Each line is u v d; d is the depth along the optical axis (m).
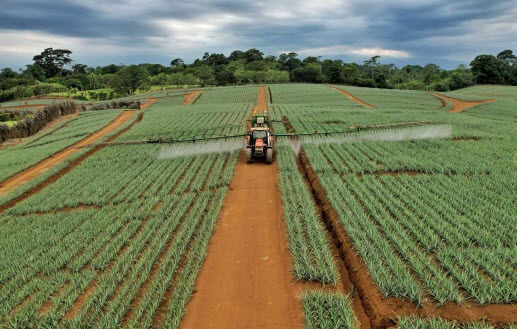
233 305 9.45
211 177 19.36
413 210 13.60
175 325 8.48
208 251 12.19
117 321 8.68
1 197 19.86
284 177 18.58
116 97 121.81
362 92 89.44
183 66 184.50
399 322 7.74
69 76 147.00
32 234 14.18
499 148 21.95
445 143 23.73
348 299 9.35
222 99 86.38
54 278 10.88
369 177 17.70
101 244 12.68
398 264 9.74
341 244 11.81
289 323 8.66
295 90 94.12
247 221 14.34
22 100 107.50
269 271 10.86
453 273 9.37
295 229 12.80
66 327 8.70
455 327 7.70
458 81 131.50
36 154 29.77
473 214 12.73
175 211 15.08
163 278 10.41
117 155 26.34
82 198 18.02
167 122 41.19
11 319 9.08
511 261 9.66
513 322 7.68
